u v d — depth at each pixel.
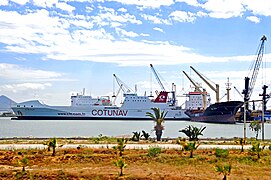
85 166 32.84
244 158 37.16
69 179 26.91
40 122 193.12
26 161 29.72
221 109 181.88
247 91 178.75
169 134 105.44
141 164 34.12
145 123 195.75
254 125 89.94
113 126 162.12
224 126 162.25
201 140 64.31
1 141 58.34
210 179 26.89
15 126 153.38
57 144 49.50
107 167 32.06
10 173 28.16
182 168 32.09
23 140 62.62
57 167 32.09
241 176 28.39
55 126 156.88
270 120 181.12
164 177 27.11
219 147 46.12
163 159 36.06
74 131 124.00
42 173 27.89
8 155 37.62
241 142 45.28
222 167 28.34
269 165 34.31
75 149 42.12
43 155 37.84
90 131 123.81
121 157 36.78
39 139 66.19
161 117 66.62
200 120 196.25
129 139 63.16
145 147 46.25
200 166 33.28
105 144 50.44
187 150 38.69
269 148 44.09
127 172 29.05
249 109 178.88
